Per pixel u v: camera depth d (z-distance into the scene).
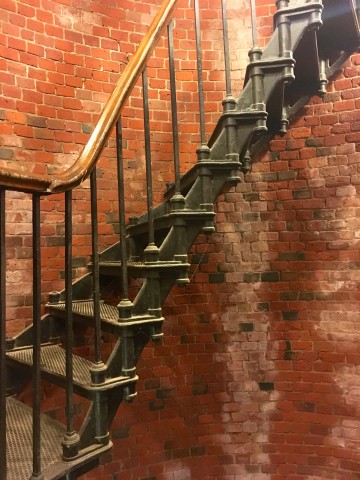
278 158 2.75
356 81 2.59
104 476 2.62
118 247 2.58
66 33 2.50
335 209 2.63
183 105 2.83
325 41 2.50
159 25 1.65
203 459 2.79
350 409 2.58
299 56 2.19
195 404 2.80
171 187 2.58
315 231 2.68
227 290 2.79
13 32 2.29
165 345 2.76
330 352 2.64
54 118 2.44
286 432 2.73
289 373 2.72
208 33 2.83
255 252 2.78
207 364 2.80
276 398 2.75
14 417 1.73
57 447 1.42
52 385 2.43
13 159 2.28
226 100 1.72
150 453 2.73
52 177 1.21
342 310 2.61
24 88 2.33
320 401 2.66
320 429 2.66
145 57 1.59
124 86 1.52
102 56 2.63
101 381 1.41
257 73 1.73
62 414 2.46
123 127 2.71
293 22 1.75
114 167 2.67
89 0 2.59
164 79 2.81
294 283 2.72
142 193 2.75
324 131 2.66
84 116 2.55
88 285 2.47
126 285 1.52
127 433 2.68
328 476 2.63
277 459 2.74
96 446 1.39
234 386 2.79
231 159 1.69
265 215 2.77
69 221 1.31
